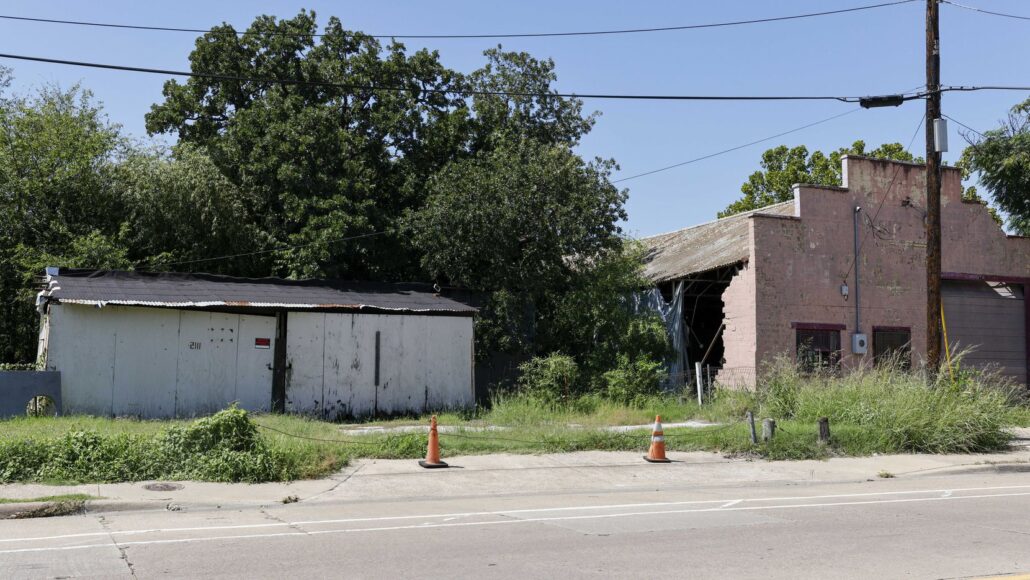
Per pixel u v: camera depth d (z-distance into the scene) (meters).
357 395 21.89
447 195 24.98
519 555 7.75
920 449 16.45
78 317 19.55
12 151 27.36
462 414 21.66
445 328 23.14
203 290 21.61
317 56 28.75
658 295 25.45
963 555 7.87
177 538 8.50
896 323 24.41
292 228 27.08
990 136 27.97
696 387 23.61
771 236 23.14
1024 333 26.48
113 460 12.09
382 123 27.84
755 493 12.25
